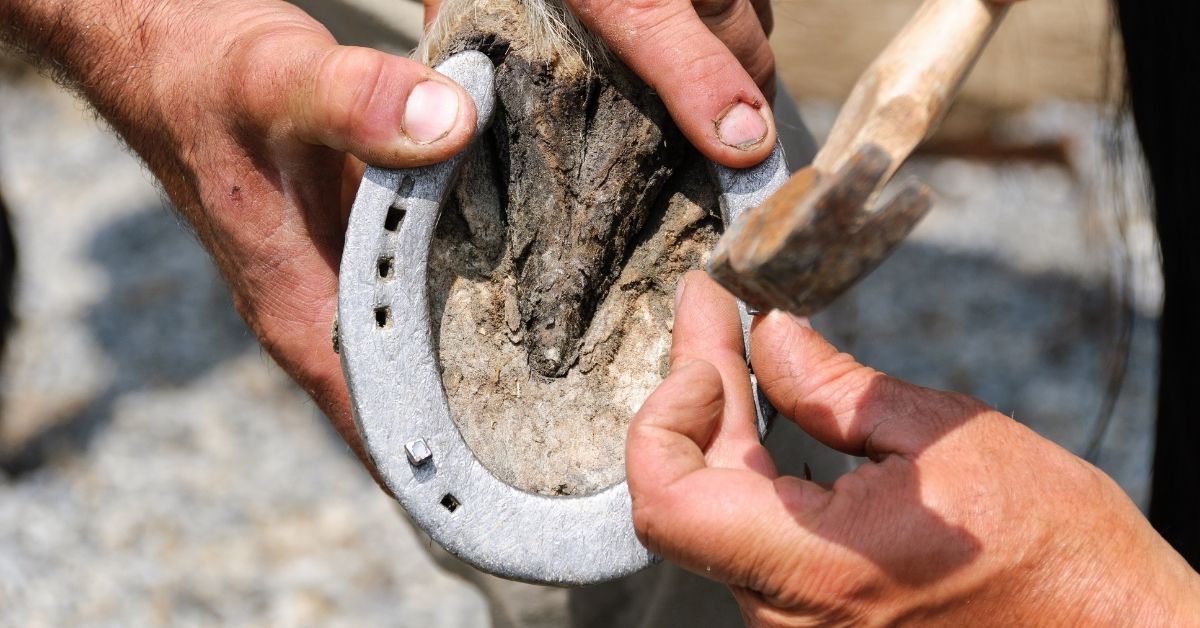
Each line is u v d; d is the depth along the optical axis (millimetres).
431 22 1351
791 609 1062
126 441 3133
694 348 1128
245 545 2803
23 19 1459
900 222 776
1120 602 1034
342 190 1384
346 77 1105
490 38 1182
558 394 1167
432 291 1153
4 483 3018
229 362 3400
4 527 2869
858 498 1025
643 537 1061
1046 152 3682
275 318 1413
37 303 3629
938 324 3361
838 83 3607
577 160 1196
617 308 1205
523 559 1071
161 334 3506
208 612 2637
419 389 1071
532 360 1170
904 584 1030
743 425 1103
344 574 2723
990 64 3559
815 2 3525
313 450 3092
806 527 1014
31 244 3893
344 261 1070
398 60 1120
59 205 4086
